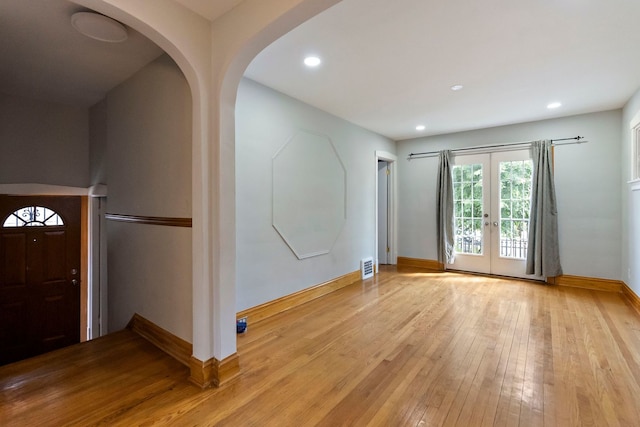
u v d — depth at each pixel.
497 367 2.22
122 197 3.04
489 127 4.97
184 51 1.89
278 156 3.41
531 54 2.56
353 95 3.52
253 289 3.14
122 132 3.04
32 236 3.67
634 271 3.58
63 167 3.72
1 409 1.75
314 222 3.94
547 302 3.69
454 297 3.91
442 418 1.70
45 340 3.73
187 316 2.26
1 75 2.89
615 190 4.09
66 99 3.54
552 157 4.48
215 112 2.02
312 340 2.69
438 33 2.25
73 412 1.74
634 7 1.94
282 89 3.34
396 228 5.97
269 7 1.71
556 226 4.42
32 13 1.99
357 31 2.22
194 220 2.07
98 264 3.81
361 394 1.92
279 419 1.69
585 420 1.68
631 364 2.25
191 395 1.90
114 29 2.04
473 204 5.21
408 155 5.83
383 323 3.06
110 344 2.56
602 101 3.76
